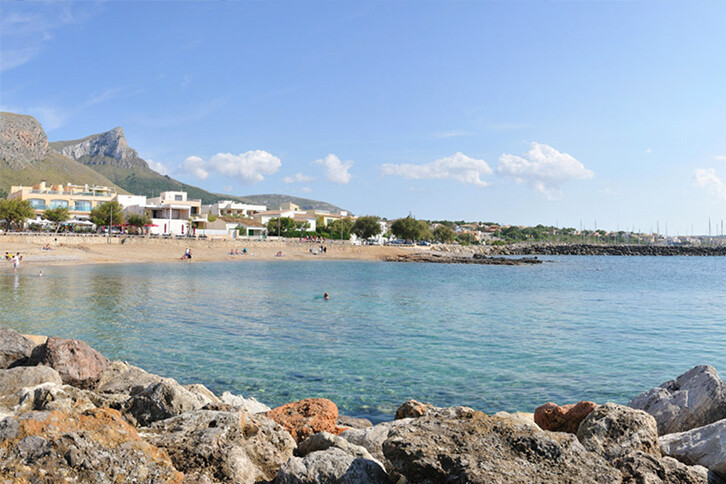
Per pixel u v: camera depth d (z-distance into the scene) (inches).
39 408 320.5
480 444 224.8
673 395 375.2
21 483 171.3
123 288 1753.2
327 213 7829.7
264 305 1433.3
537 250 7765.8
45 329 967.6
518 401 604.4
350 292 1862.7
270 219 6122.1
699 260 6230.3
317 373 709.9
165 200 5846.5
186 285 1946.4
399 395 619.2
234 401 460.1
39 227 4293.8
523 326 1127.0
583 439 292.8
